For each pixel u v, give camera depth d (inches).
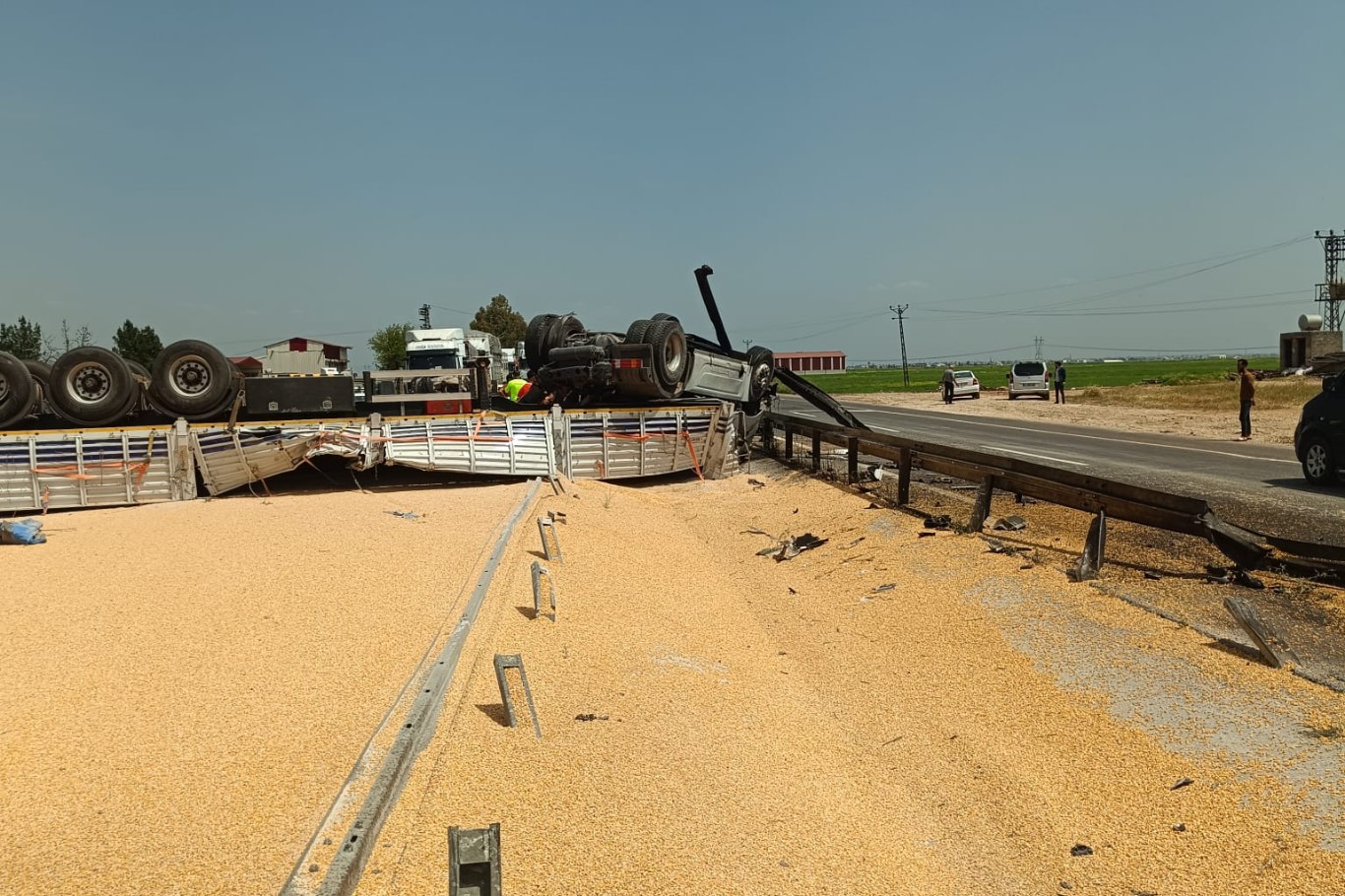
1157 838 174.6
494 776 186.4
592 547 419.5
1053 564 336.2
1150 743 206.7
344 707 215.9
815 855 174.2
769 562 441.1
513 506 506.9
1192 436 940.6
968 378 2012.8
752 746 221.5
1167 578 307.7
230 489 599.2
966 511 457.1
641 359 669.3
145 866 149.3
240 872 147.6
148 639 267.1
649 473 676.7
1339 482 552.4
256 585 329.7
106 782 178.7
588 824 173.8
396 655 252.7
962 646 285.3
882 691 263.7
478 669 241.9
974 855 178.9
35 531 422.6
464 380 723.4
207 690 226.8
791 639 319.9
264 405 599.5
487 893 132.7
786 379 914.7
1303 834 165.0
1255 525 412.2
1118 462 701.9
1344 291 2593.5
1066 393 2005.4
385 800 168.1
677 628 316.2
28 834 159.5
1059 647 266.1
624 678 255.9
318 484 637.9
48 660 249.9
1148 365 5693.9
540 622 291.3
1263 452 766.5
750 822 183.8
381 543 405.1
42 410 634.8
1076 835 180.7
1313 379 1697.8
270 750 192.5
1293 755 188.2
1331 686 211.5
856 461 579.5
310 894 136.6
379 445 594.2
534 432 637.3
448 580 335.9
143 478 567.5
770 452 813.2
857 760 221.8
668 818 180.2
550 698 233.0
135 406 603.5
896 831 187.6
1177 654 243.8
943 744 225.6
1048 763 208.7
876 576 378.3
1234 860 163.8
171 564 365.7
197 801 170.7
